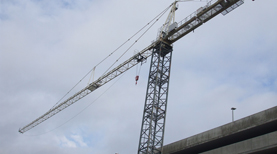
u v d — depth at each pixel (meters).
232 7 60.19
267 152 40.75
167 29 72.19
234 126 45.97
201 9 63.56
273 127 42.88
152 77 67.69
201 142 50.06
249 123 44.00
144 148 60.12
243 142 42.81
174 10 75.38
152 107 63.31
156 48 71.06
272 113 41.56
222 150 45.09
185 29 67.06
